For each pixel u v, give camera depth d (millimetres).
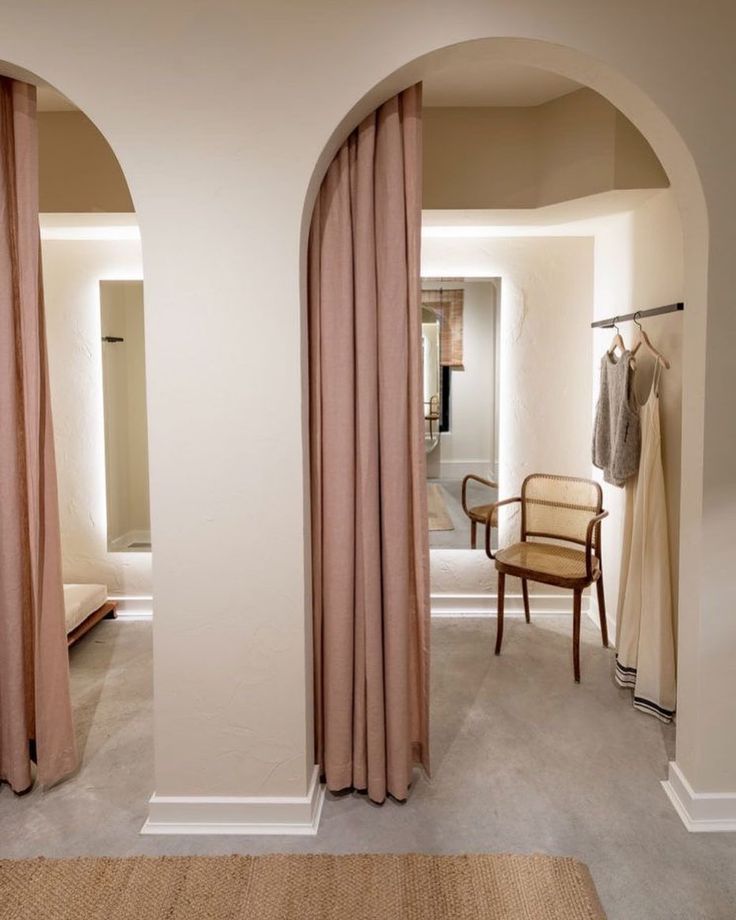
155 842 1986
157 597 2004
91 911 1721
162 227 1917
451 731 2619
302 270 1963
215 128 1889
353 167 2053
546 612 3914
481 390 3832
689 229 2029
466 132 3035
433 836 2004
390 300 2047
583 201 2967
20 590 2174
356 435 2098
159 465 1974
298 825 2025
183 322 1941
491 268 3750
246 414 1959
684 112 1861
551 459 3838
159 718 2031
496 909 1717
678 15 1835
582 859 1908
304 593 2004
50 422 2203
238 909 1724
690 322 2053
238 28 1861
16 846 1972
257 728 2029
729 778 2049
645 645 2740
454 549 3912
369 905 1732
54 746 2244
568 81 2779
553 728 2635
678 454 2670
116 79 1879
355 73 1857
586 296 3758
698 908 1730
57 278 3795
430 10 1832
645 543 2744
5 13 1868
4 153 2043
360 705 2150
